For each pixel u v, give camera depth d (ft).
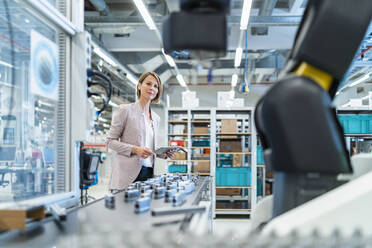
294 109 1.95
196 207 2.76
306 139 1.94
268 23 18.52
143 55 28.86
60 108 4.54
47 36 4.55
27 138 9.22
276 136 2.02
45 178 7.42
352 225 1.68
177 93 43.14
